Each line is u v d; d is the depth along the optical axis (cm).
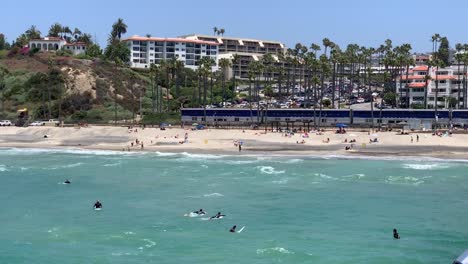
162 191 9412
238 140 15975
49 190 9606
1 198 8962
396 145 14812
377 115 18788
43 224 7344
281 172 11181
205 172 11250
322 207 8206
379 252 6156
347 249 6250
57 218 7656
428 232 6906
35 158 13600
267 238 6669
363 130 17212
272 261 5847
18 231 7012
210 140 16200
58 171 11531
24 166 12256
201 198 8825
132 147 15300
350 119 19025
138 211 8019
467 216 7675
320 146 14938
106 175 11000
